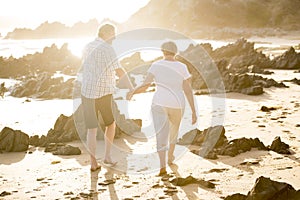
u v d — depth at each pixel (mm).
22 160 6230
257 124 7988
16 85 16109
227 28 114312
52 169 5691
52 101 13023
